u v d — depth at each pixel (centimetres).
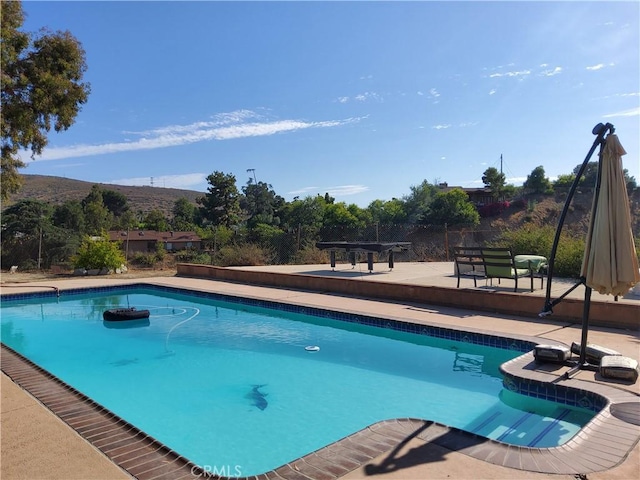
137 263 1884
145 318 890
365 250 1125
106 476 257
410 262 1459
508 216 3853
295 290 1062
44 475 259
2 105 1167
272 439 375
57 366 596
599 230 390
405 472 255
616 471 252
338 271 1229
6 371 471
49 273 1647
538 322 655
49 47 1227
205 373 552
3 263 1767
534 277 937
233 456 349
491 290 827
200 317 902
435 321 675
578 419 379
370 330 732
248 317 895
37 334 784
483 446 286
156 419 421
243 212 4809
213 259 1636
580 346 454
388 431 311
